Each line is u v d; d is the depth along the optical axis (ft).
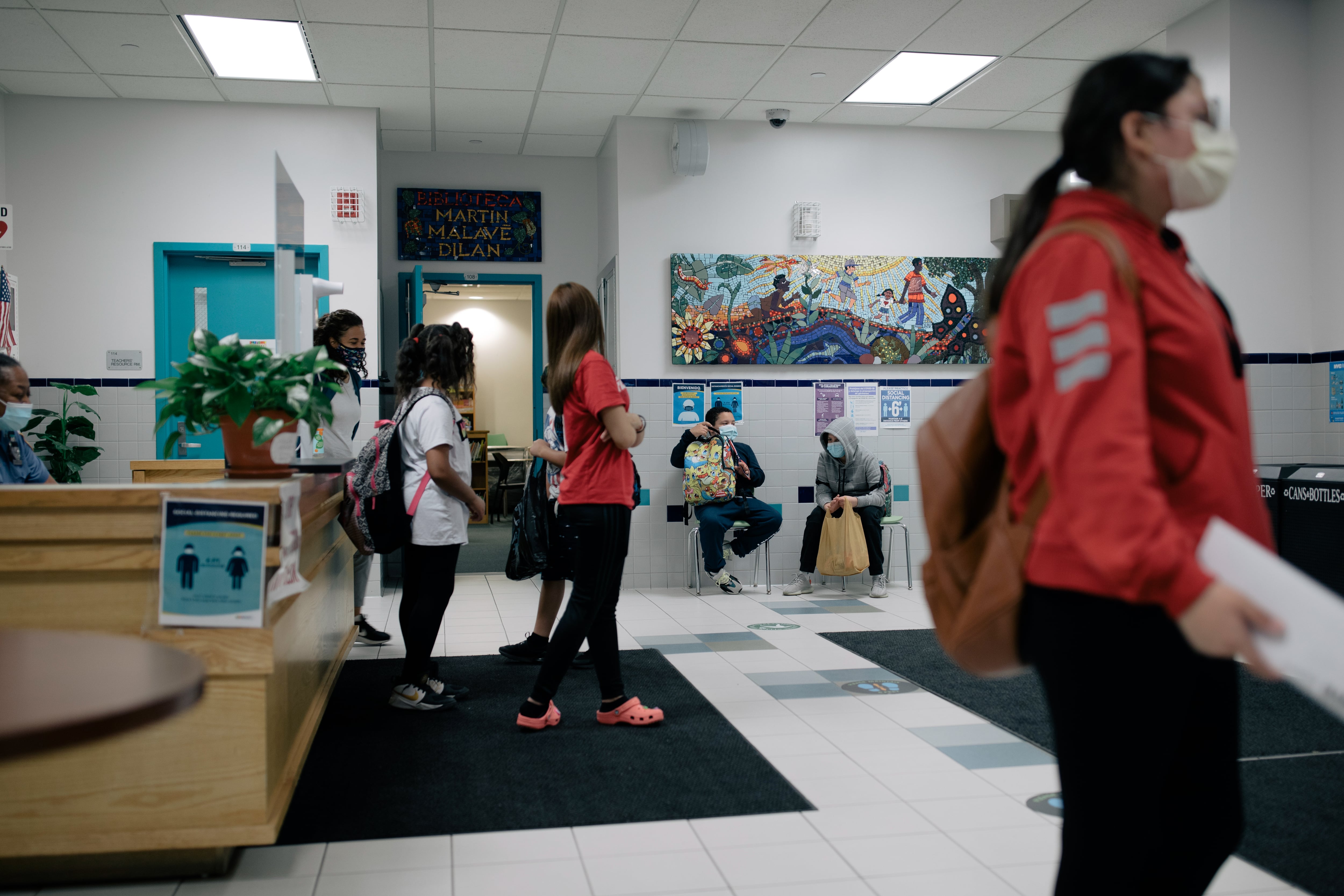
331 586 11.28
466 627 17.25
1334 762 9.52
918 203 22.44
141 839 6.77
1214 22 16.70
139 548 6.95
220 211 20.24
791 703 11.98
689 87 19.61
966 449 4.05
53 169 19.74
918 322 22.36
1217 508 3.56
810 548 20.74
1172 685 3.55
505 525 36.47
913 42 17.47
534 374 25.09
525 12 16.06
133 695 2.91
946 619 4.07
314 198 20.56
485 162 24.68
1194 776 4.22
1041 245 3.71
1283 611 2.84
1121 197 3.93
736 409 21.89
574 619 10.59
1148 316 3.53
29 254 19.65
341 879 7.09
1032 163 22.86
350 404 13.89
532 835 7.91
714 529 20.34
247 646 6.89
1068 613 3.60
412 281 22.77
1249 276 16.88
